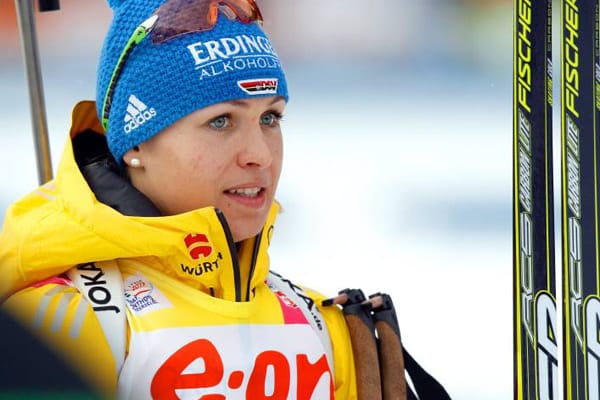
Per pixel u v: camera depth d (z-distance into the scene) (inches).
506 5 1159.6
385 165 863.7
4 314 107.8
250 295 253.4
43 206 246.7
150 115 242.2
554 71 711.1
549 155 301.4
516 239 297.1
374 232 694.5
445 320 561.3
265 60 247.1
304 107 1037.8
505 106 1051.9
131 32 244.4
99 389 112.1
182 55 238.8
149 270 243.8
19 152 814.5
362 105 1044.5
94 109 270.4
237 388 235.9
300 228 697.6
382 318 287.3
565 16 299.3
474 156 894.4
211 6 241.1
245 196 251.0
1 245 242.2
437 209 752.3
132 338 229.5
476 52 1149.7
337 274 618.2
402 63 1146.7
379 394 275.6
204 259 237.9
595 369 293.7
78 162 268.2
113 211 230.1
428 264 640.4
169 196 248.1
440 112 1023.6
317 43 1144.2
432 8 1146.0
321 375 255.4
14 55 1071.6
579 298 295.3
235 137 244.5
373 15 1151.0
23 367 104.7
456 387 486.9
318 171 839.7
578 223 295.9
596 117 296.0
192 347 231.8
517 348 295.3
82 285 235.9
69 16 1081.4
